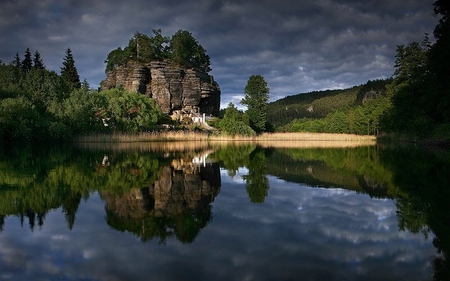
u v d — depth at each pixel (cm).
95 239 568
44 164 1753
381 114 6569
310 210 770
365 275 420
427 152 2483
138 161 1977
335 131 9325
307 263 459
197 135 5884
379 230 611
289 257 481
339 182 1180
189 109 8525
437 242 541
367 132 7781
